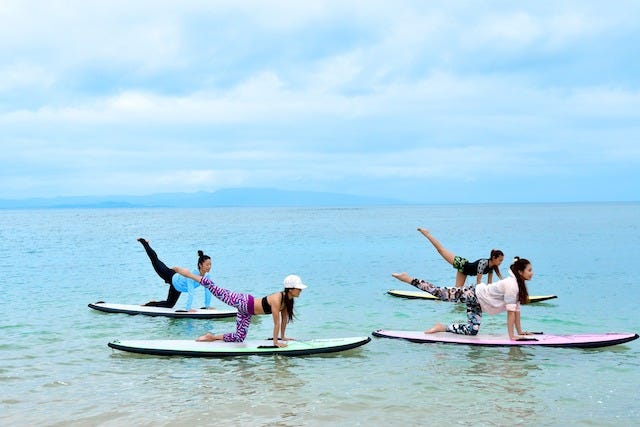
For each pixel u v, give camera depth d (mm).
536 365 10250
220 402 8328
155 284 21906
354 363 10430
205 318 14773
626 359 10641
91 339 12383
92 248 41031
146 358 10781
